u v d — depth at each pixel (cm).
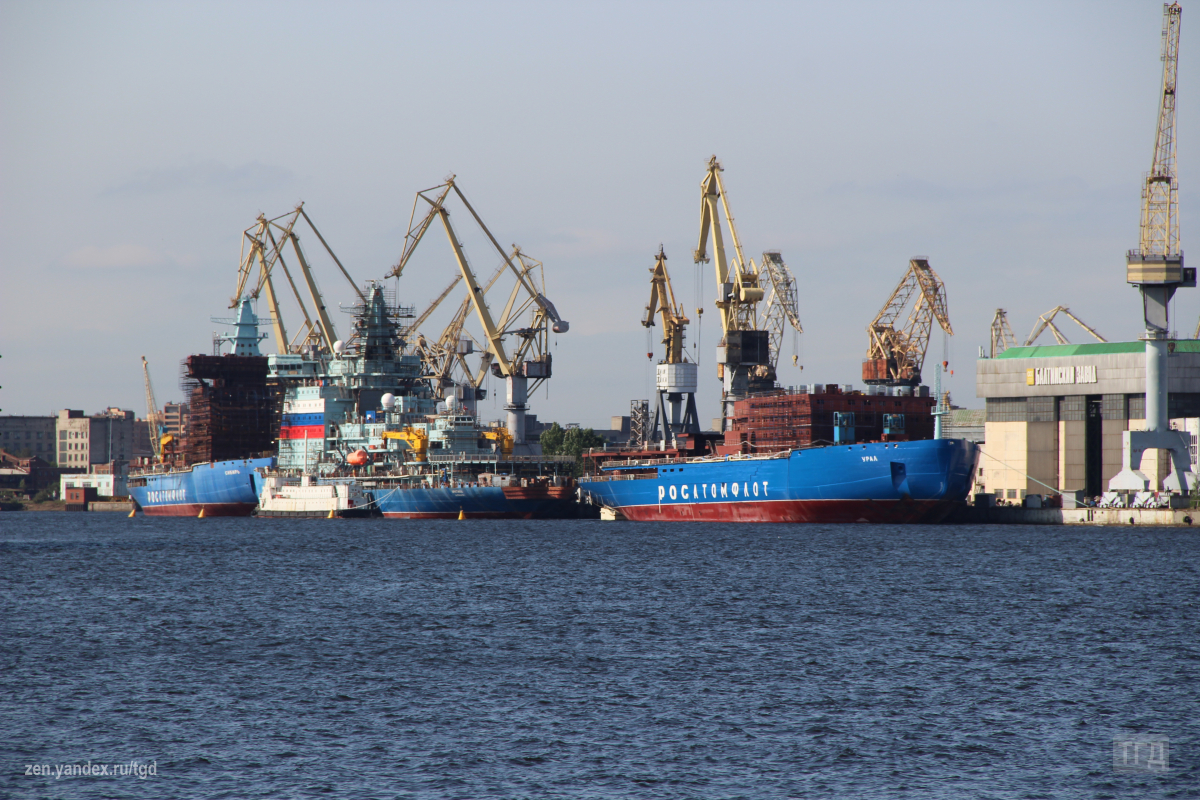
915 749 12269
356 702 14188
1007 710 13750
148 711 13812
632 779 11356
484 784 11219
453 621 19962
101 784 11288
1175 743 12450
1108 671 15762
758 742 12512
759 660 16488
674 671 15788
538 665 16200
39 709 13900
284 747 12394
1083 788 11125
